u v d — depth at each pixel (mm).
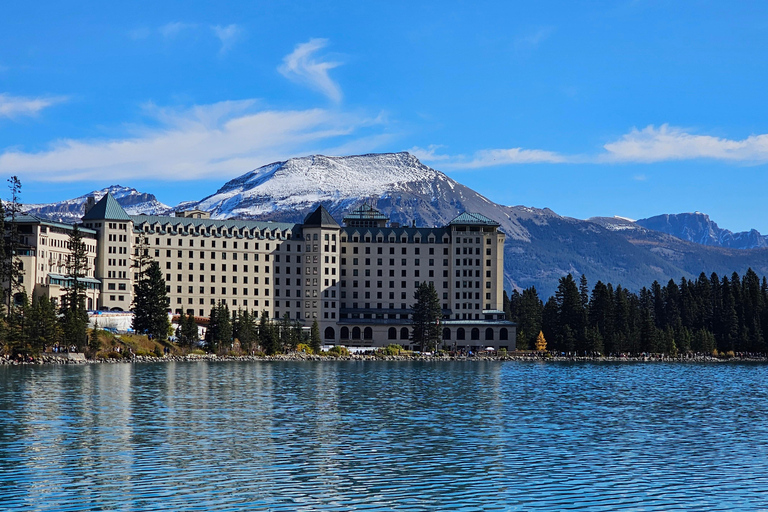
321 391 178125
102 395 158750
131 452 104562
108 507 81375
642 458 105562
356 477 93938
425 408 151625
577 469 98875
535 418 140375
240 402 154250
